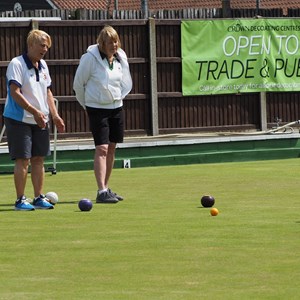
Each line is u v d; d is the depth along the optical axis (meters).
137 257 13.27
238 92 33.34
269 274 12.17
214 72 33.06
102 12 35.03
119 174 25.08
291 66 34.12
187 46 32.69
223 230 15.32
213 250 13.70
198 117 33.00
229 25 33.22
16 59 17.80
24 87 17.77
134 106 32.22
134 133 32.16
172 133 32.66
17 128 17.72
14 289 11.54
